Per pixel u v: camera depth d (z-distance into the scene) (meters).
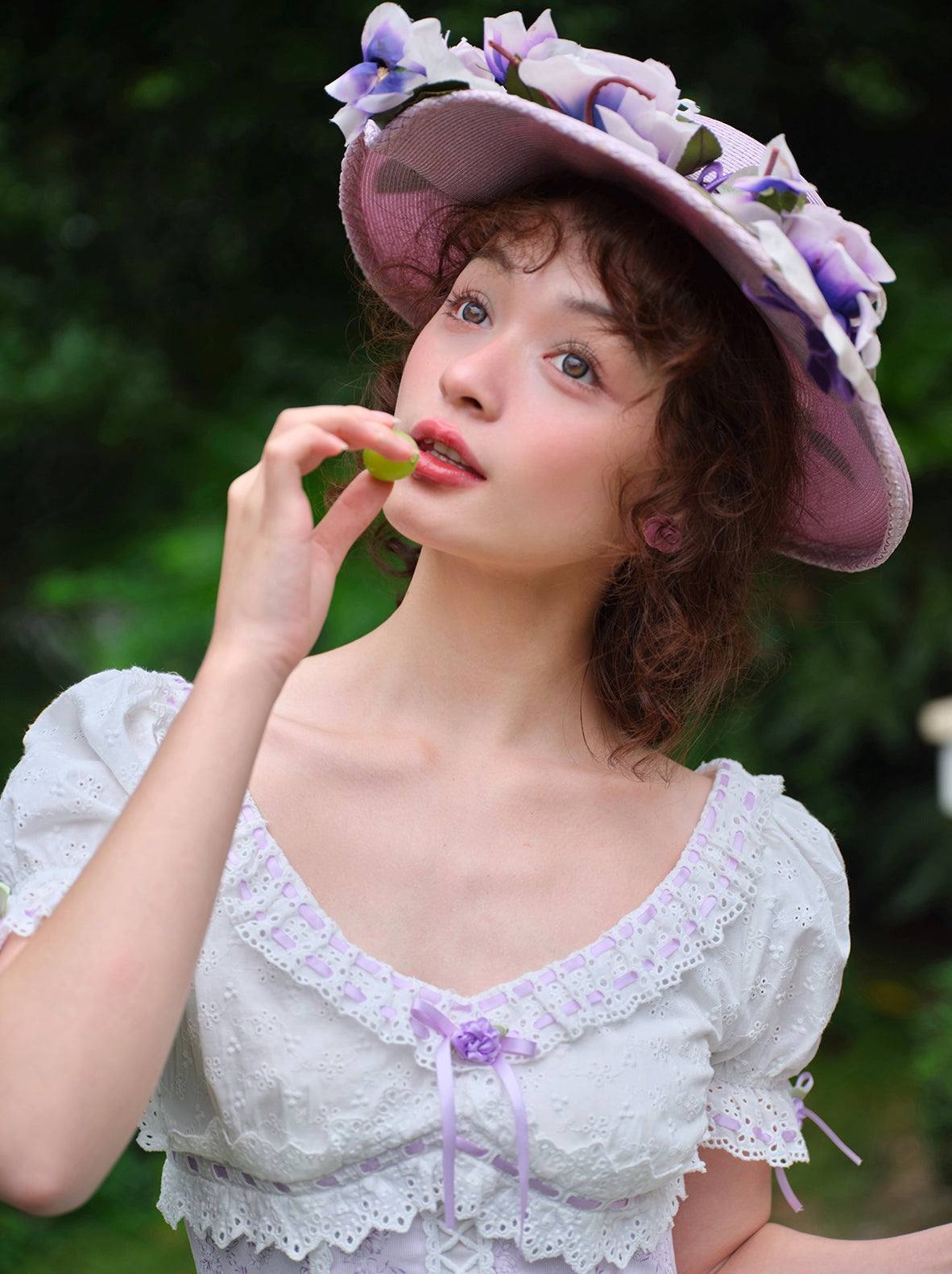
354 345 3.58
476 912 1.31
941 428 3.46
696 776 1.45
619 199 1.32
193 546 3.24
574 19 3.30
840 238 1.30
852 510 1.48
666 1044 1.32
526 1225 1.27
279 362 3.60
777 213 1.29
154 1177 3.37
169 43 3.61
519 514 1.29
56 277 3.87
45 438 3.75
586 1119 1.28
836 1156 3.67
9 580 3.72
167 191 3.70
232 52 3.48
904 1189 3.50
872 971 4.59
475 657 1.36
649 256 1.31
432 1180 1.26
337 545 1.20
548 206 1.32
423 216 1.47
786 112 3.74
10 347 3.70
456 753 1.36
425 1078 1.27
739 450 1.38
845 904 1.44
